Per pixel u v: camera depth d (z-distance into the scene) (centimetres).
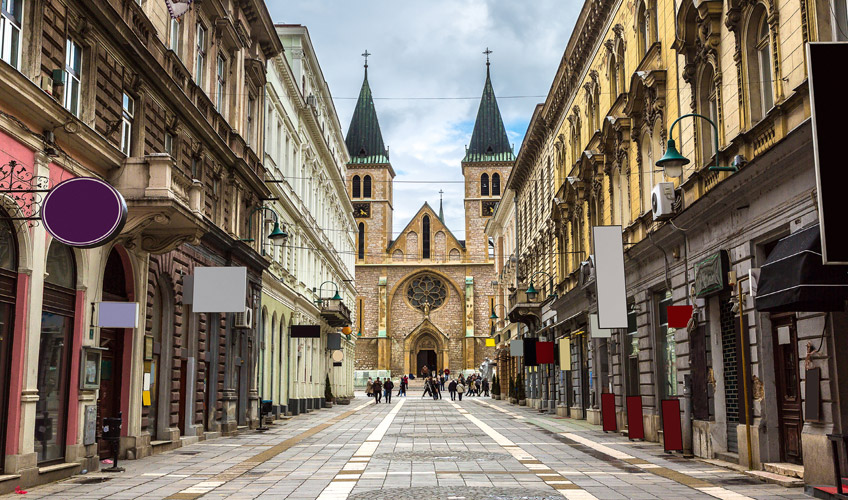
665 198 1980
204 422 2539
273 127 3641
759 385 1527
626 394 2636
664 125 2186
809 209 1306
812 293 1159
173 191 1703
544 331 4459
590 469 1595
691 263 1930
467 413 4228
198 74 2467
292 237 4206
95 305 1623
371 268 9956
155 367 2106
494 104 10644
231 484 1393
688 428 1905
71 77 1564
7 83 1229
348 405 5631
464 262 9962
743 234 1593
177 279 2186
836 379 1238
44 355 1458
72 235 1198
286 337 3988
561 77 3734
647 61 2327
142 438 1897
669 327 2089
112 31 1688
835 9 1278
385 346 9688
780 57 1434
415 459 1805
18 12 1355
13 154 1298
